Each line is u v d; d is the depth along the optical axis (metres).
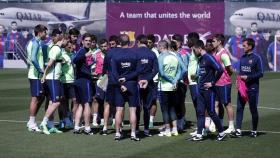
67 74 19.62
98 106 20.38
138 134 18.22
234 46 55.41
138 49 17.56
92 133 18.28
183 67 18.03
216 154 14.98
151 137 17.81
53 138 17.38
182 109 19.28
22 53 59.16
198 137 17.02
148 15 56.88
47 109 18.86
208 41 18.09
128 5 57.22
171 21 56.47
